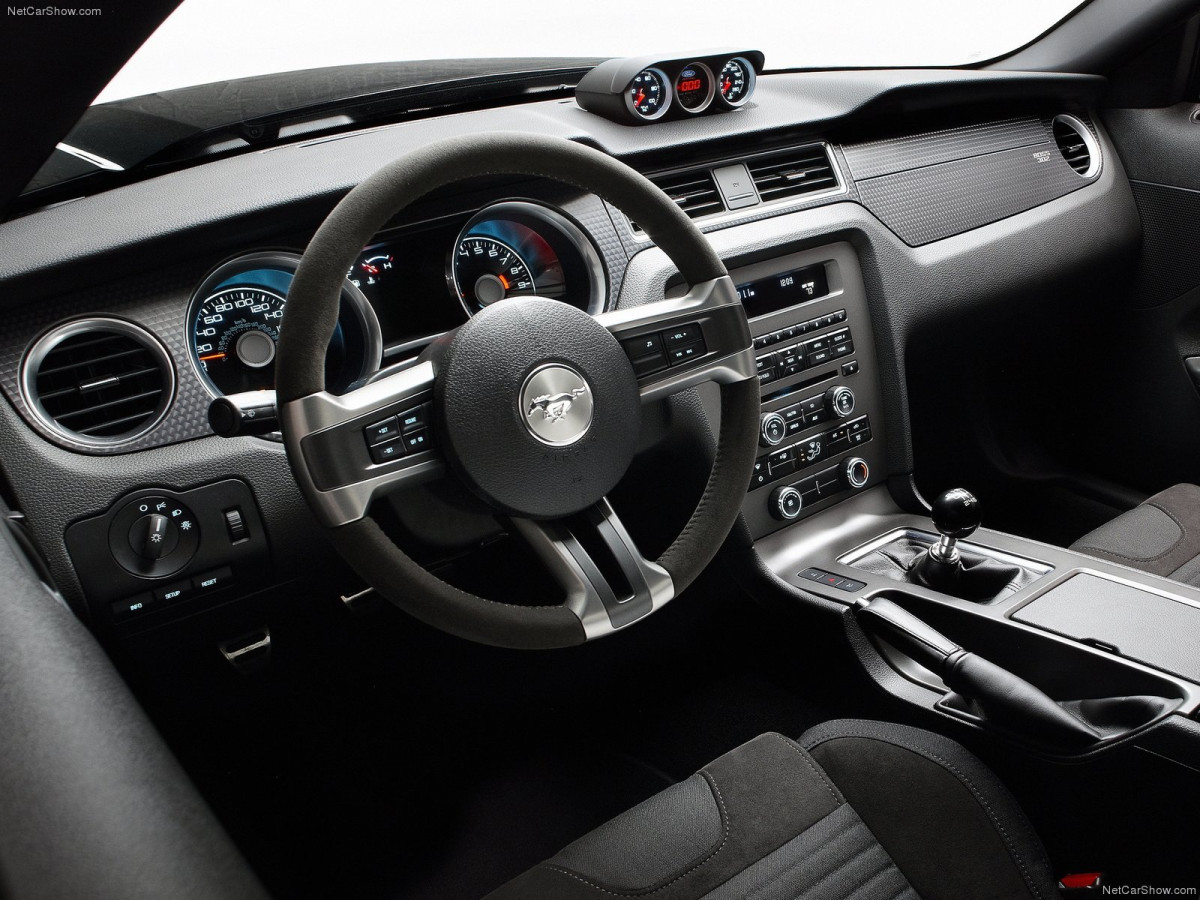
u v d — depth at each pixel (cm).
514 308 91
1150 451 217
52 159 120
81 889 46
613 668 168
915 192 173
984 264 180
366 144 139
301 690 136
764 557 156
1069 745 113
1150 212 205
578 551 94
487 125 149
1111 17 200
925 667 132
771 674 171
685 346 101
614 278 138
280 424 85
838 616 143
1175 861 107
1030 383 221
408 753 161
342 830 150
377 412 86
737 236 151
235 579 116
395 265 125
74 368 108
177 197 118
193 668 122
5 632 63
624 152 146
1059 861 120
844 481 165
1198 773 101
